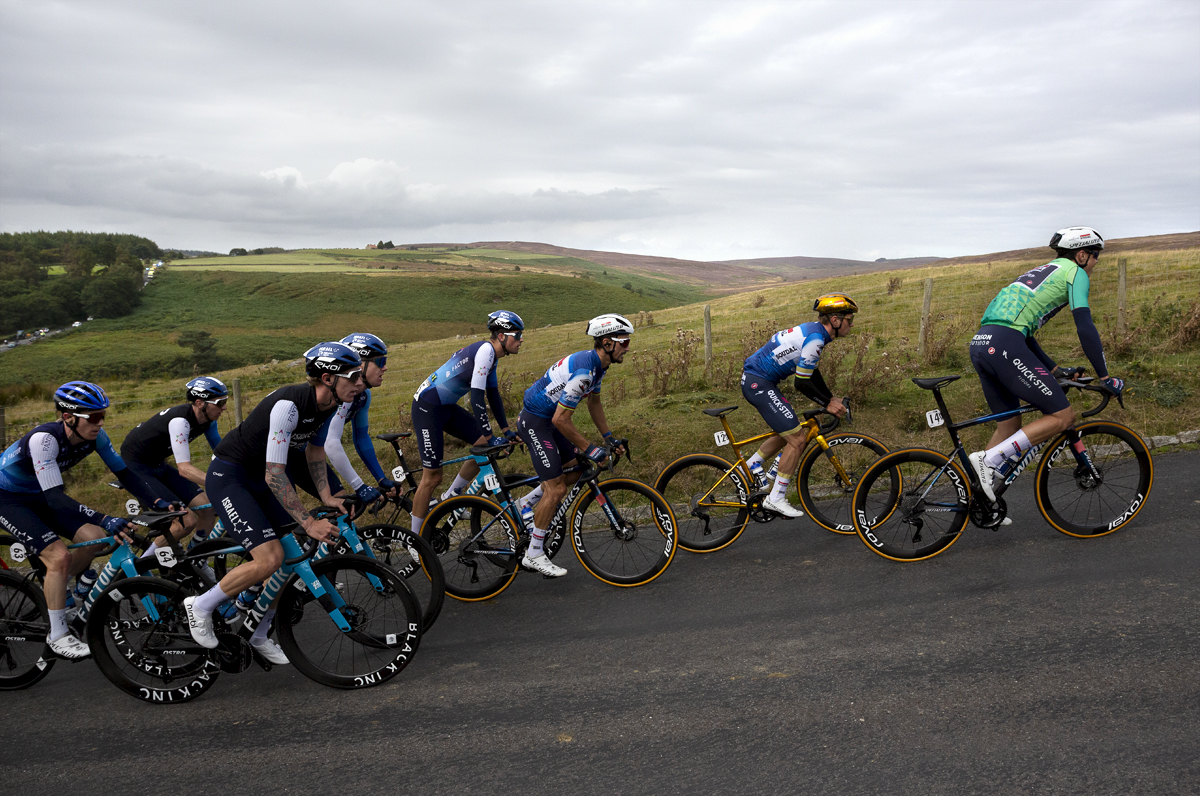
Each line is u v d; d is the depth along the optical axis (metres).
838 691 3.12
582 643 3.87
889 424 7.22
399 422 9.84
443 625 4.34
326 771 2.96
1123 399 7.03
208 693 3.80
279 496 3.48
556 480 4.52
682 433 7.71
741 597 4.20
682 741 2.90
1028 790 2.42
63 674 4.21
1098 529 4.40
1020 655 3.24
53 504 3.90
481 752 2.98
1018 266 24.88
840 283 34.66
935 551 4.40
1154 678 2.96
